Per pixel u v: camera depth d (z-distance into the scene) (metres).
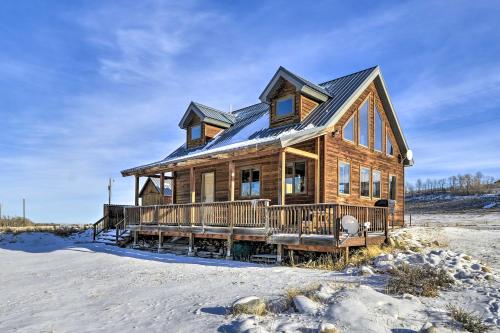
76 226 33.97
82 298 8.98
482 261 11.69
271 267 12.25
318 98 18.16
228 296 8.05
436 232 19.17
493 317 6.37
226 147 17.86
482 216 36.47
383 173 21.09
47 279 12.09
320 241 12.26
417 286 8.05
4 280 12.23
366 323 5.72
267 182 18.50
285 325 5.86
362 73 19.62
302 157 17.09
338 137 17.53
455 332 5.63
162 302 8.02
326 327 5.43
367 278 9.18
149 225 19.78
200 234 16.62
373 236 13.95
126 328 6.37
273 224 13.88
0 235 27.72
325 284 8.15
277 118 18.48
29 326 6.70
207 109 23.19
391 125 22.17
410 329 5.65
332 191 16.78
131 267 13.60
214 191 21.38
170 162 18.62
